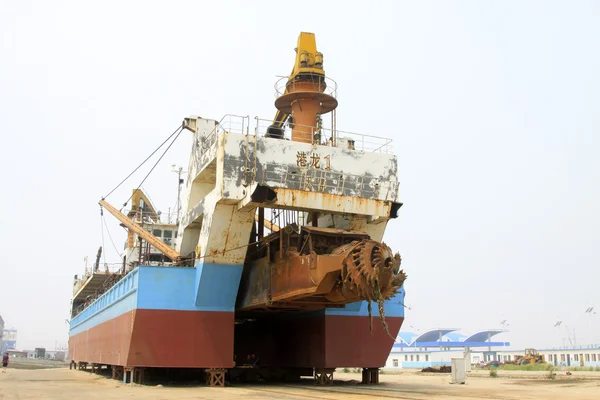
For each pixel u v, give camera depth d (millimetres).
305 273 23016
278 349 34625
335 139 30719
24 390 25922
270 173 25781
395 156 28391
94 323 45094
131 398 20922
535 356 88938
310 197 25031
